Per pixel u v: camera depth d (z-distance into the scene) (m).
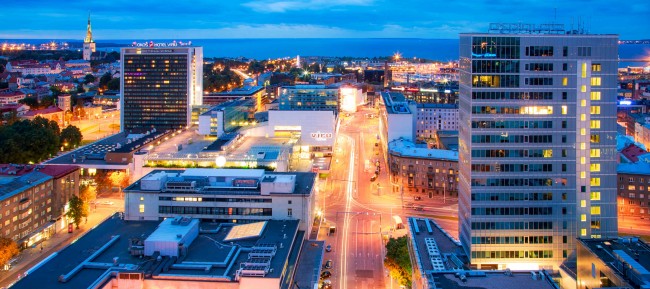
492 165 169.62
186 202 199.50
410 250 172.50
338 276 188.50
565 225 172.25
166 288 145.00
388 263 177.62
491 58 167.25
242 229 183.00
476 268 171.62
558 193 171.25
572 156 170.25
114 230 185.62
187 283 144.62
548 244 172.50
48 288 138.38
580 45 167.38
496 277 121.19
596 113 169.12
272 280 143.50
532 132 169.12
